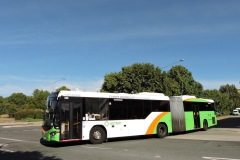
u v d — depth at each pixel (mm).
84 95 18469
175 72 63625
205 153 13695
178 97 25016
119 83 54375
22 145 18078
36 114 63438
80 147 16781
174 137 22656
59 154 14016
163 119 22750
